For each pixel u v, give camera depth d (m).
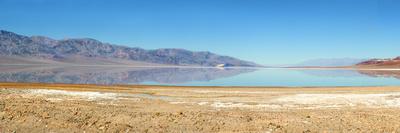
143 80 63.47
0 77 63.03
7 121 14.12
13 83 42.75
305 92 32.50
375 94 28.19
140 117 15.22
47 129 13.38
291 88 39.69
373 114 17.23
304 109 19.94
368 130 13.54
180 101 23.70
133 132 13.14
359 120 15.42
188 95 29.16
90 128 13.55
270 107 20.88
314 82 59.72
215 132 13.23
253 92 32.31
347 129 13.66
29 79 59.31
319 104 22.64
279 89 37.59
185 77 77.56
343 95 27.56
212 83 55.56
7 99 19.62
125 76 79.00
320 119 15.61
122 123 14.11
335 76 85.88
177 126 13.91
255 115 16.72
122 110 17.66
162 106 20.56
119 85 42.06
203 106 21.06
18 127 13.52
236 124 14.29
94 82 54.53
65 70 109.00
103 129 13.46
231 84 53.31
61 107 17.39
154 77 76.25
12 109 15.76
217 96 28.38
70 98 24.08
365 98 25.22
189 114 16.34
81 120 14.53
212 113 17.05
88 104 20.05
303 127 13.87
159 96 28.52
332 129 13.65
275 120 15.27
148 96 28.38
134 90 34.12
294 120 15.30
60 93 27.47
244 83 56.06
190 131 13.31
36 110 15.80
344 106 21.55
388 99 24.53
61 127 13.60
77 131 13.23
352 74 100.69
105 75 81.50
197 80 65.00
